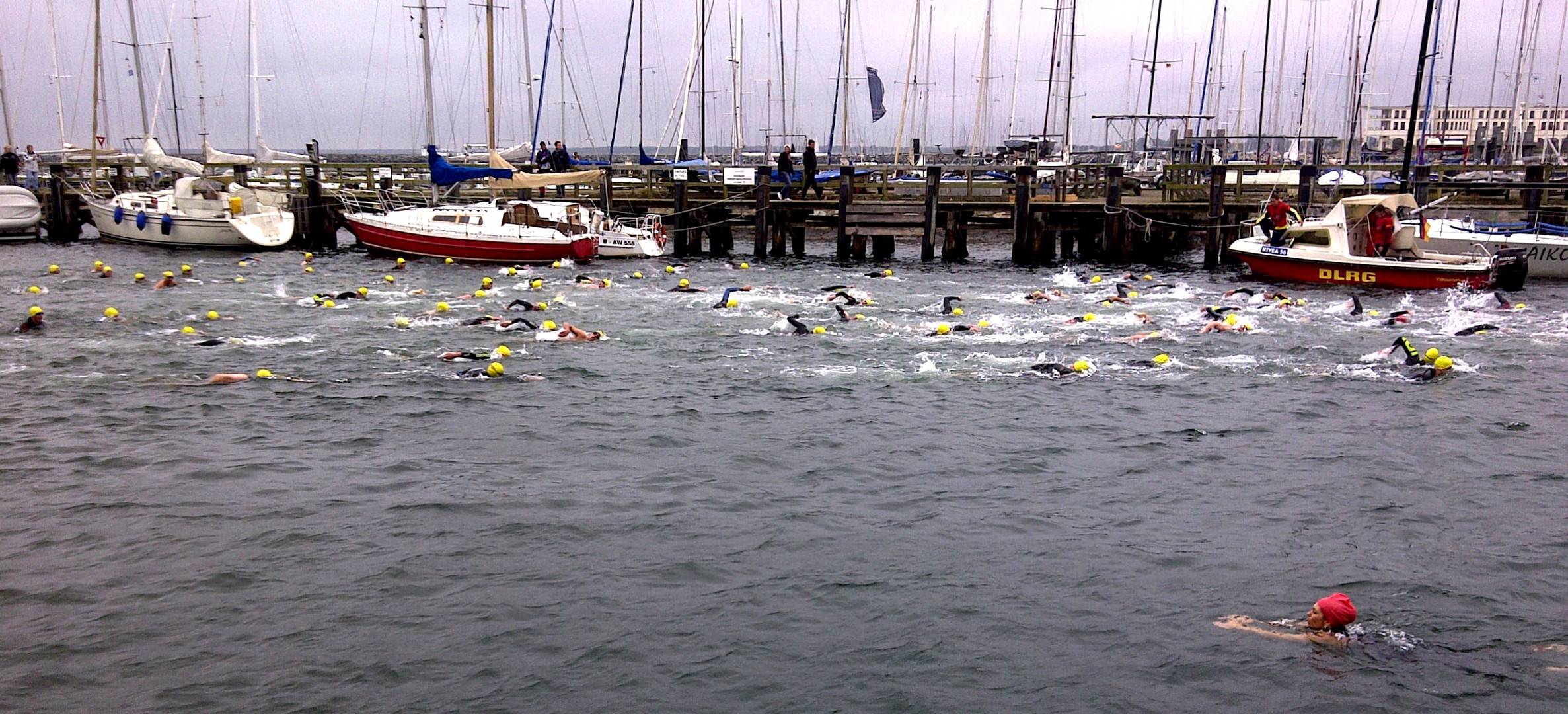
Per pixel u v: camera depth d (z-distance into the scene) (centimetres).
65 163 4200
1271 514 1238
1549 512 1242
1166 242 3734
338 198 3966
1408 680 877
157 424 1563
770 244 4391
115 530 1169
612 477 1355
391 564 1087
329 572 1068
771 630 960
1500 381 1842
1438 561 1105
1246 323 2300
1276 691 862
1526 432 1550
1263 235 3275
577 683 873
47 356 1984
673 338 2211
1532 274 3058
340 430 1544
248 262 3444
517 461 1414
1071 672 891
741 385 1816
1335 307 2559
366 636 942
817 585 1048
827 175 4584
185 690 855
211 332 2245
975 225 3731
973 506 1263
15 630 945
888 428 1570
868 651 924
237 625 959
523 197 4031
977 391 1777
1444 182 3456
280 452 1441
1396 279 2880
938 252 4112
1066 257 3834
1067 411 1659
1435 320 2412
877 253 3881
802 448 1477
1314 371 1917
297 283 2997
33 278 3038
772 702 848
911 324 2362
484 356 2011
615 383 1827
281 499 1266
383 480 1337
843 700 852
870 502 1273
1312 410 1666
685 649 925
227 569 1073
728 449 1473
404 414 1631
